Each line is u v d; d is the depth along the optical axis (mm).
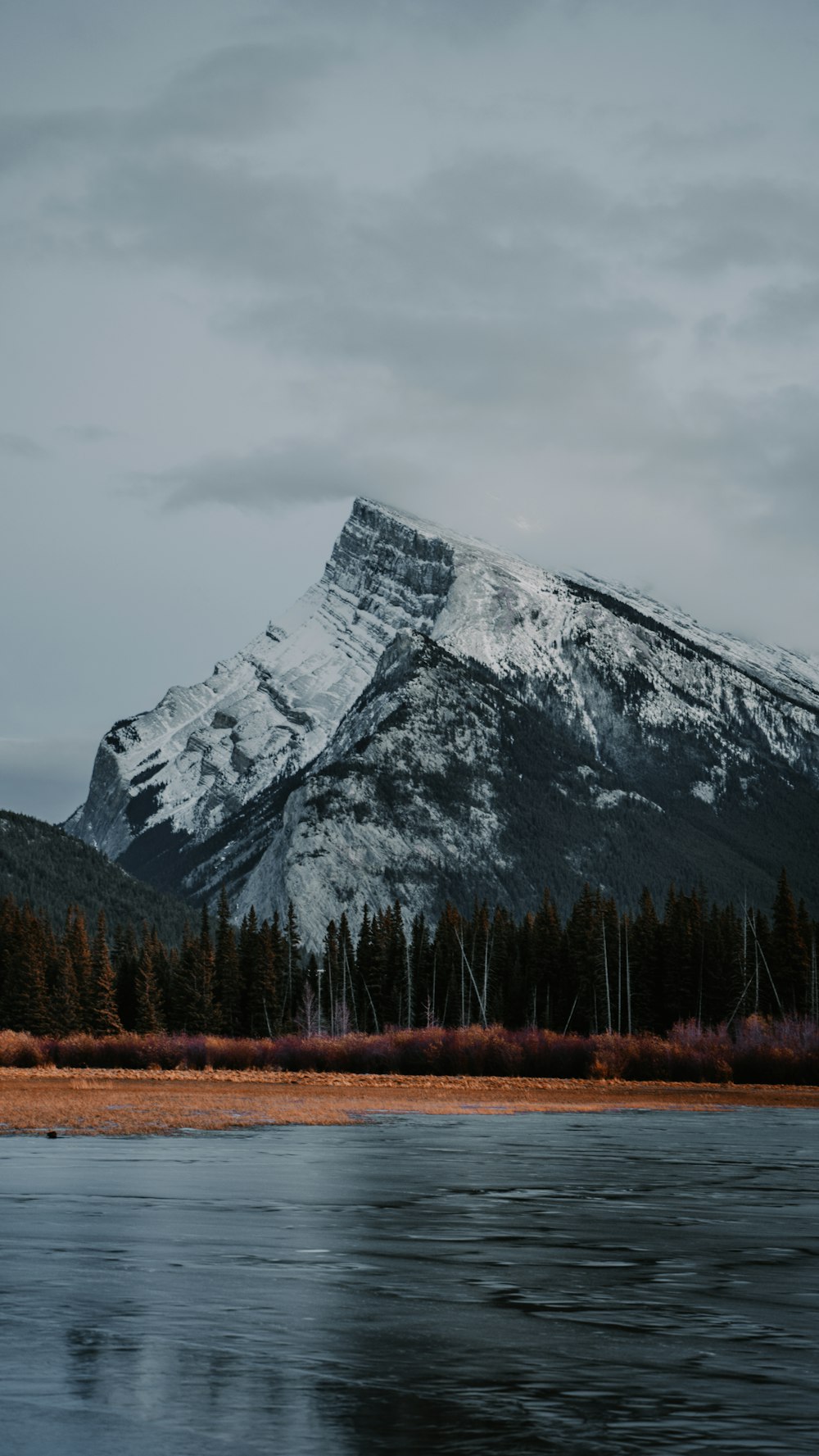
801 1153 53562
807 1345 21484
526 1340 21719
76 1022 161250
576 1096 94625
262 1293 25000
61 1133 58375
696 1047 120062
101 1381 18953
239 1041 133500
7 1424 16891
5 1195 37938
